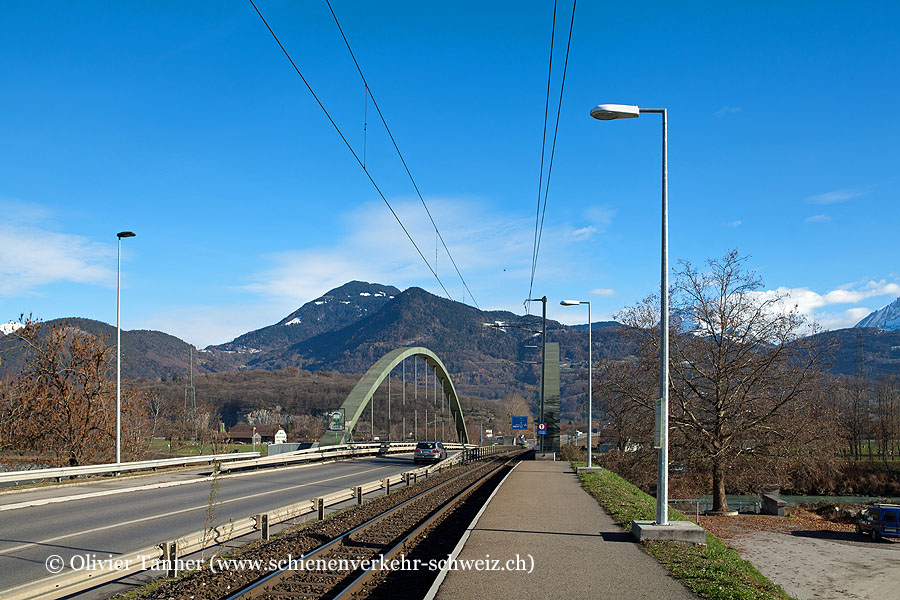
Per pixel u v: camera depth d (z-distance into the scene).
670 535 12.02
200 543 10.30
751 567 11.68
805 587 18.77
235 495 20.33
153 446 43.81
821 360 30.73
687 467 33.66
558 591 8.22
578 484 25.19
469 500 20.38
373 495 22.78
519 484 24.98
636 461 35.41
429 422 110.06
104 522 14.36
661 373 12.76
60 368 29.42
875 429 64.94
